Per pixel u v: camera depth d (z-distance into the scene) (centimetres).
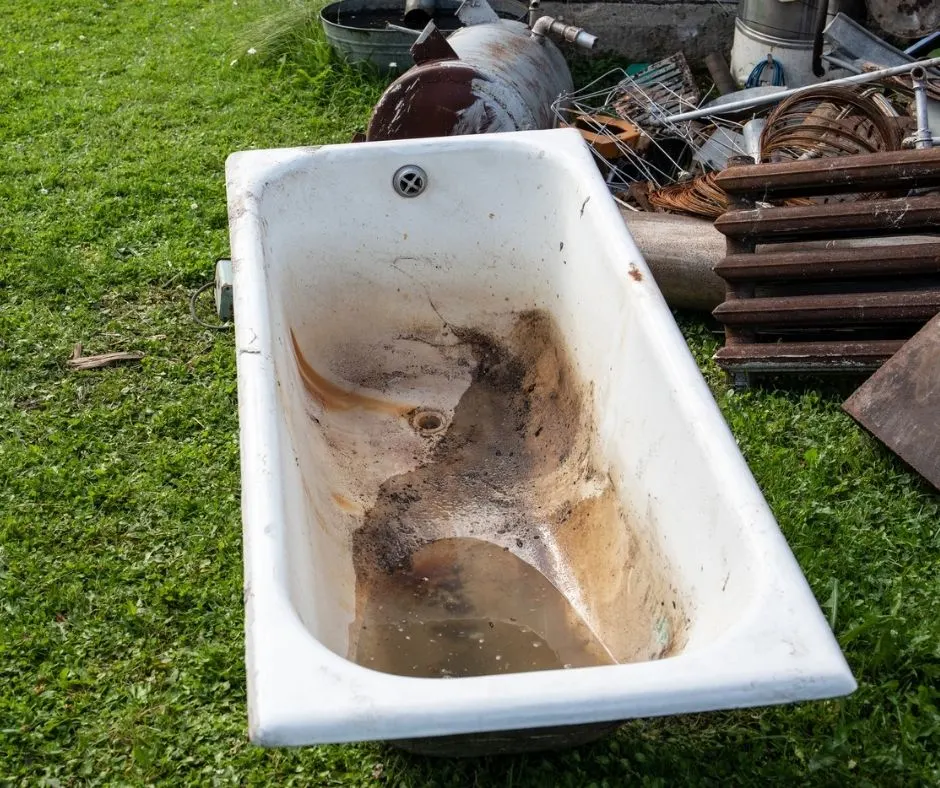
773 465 262
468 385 301
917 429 251
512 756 197
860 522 248
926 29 402
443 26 482
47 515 258
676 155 412
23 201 398
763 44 436
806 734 202
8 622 229
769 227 288
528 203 286
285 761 200
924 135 318
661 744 200
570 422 266
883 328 295
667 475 202
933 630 215
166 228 382
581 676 139
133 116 469
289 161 277
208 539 250
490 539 253
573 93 431
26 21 592
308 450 246
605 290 246
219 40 556
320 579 202
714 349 313
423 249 296
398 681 138
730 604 162
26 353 317
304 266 287
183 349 321
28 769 200
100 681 217
